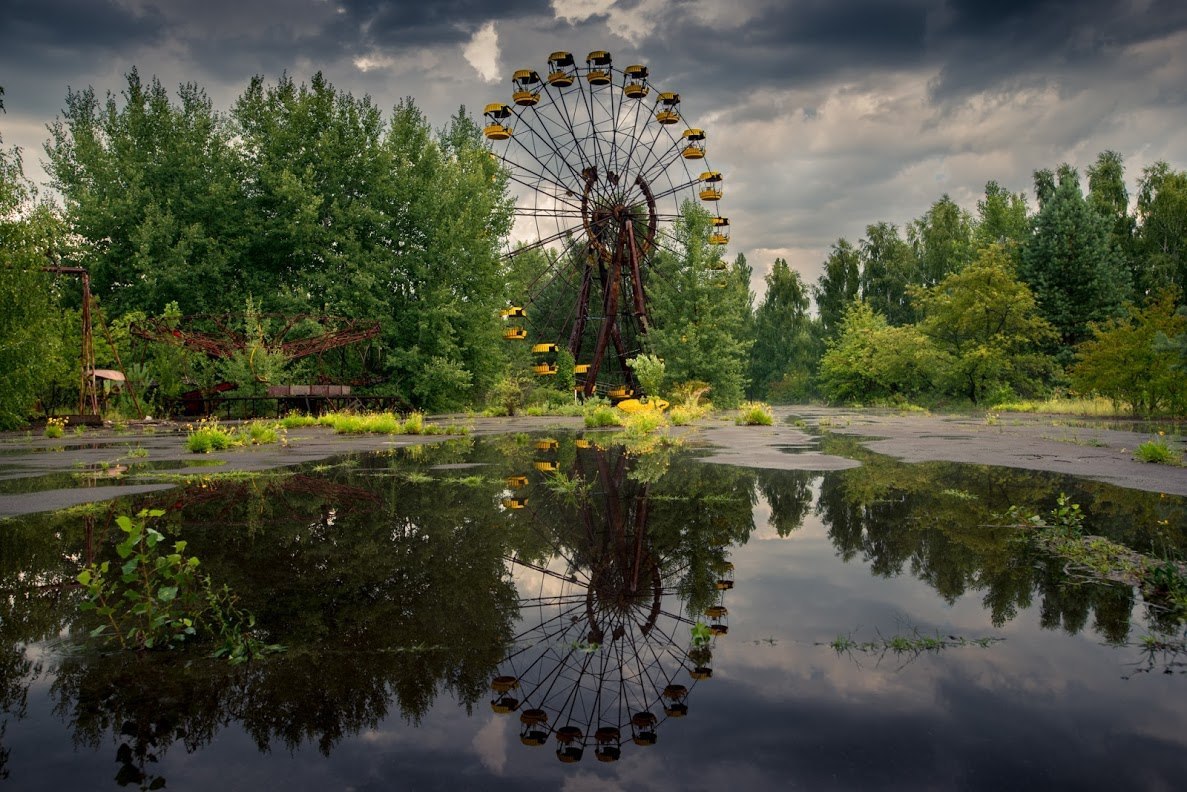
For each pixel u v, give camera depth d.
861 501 6.23
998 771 1.78
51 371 17.17
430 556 4.34
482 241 33.06
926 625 3.00
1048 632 2.89
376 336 28.70
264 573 3.94
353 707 2.28
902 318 60.78
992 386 37.31
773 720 2.12
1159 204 43.50
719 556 4.32
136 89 30.38
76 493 6.82
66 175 29.56
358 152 31.67
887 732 2.02
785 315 68.44
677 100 33.78
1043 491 6.71
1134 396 21.47
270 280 29.62
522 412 29.41
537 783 1.76
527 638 2.93
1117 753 1.87
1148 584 3.57
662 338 32.56
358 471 8.72
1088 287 39.12
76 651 2.79
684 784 1.74
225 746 2.01
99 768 1.88
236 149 30.81
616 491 6.97
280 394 21.97
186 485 7.43
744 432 16.16
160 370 23.38
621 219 32.88
